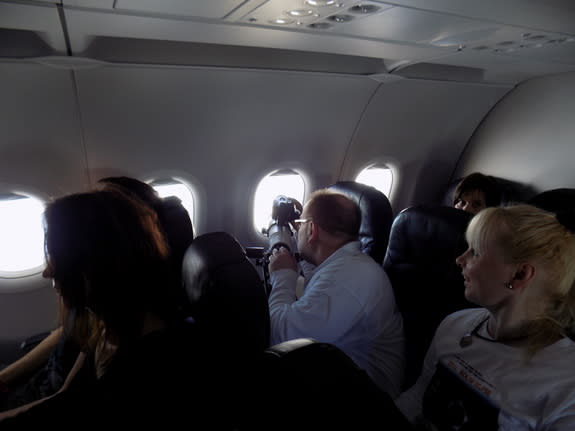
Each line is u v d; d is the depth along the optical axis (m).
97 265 0.79
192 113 2.48
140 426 0.72
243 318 1.05
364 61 2.74
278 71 2.47
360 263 1.57
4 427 0.68
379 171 3.89
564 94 3.51
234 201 3.12
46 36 1.73
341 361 0.59
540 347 1.02
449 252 1.65
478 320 1.28
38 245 2.36
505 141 4.05
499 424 1.03
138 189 1.85
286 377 0.55
